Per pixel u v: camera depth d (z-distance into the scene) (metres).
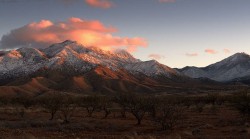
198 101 133.62
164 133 48.03
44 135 42.94
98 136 42.00
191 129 50.78
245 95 72.81
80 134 45.56
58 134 45.09
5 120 71.56
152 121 70.19
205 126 52.91
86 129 53.88
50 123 62.03
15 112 100.19
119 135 44.06
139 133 48.06
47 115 91.75
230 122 60.56
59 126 56.62
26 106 122.94
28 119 74.06
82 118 81.12
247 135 41.22
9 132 44.41
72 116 88.88
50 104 79.00
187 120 68.81
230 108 108.94
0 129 48.75
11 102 134.88
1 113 95.44
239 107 71.31
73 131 50.78
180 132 45.28
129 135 39.94
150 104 68.12
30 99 126.56
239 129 48.12
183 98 135.25
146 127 58.88
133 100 68.69
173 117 55.62
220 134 43.38
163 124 54.16
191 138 38.94
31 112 103.25
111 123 66.00
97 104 95.38
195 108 115.94
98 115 96.25
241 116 73.12
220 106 122.81
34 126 59.03
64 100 82.62
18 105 136.12
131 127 58.34
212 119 70.25
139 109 65.81
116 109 124.94
